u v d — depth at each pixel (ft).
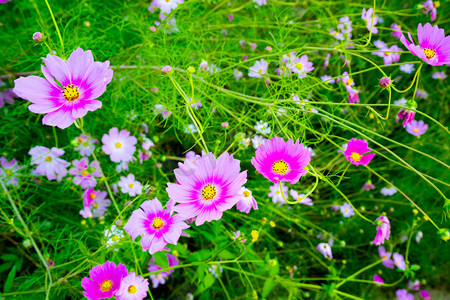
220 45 2.57
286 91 2.11
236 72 2.49
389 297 2.67
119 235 1.87
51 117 1.55
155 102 2.22
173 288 2.44
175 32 2.40
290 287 2.22
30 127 2.31
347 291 2.62
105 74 1.56
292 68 2.20
